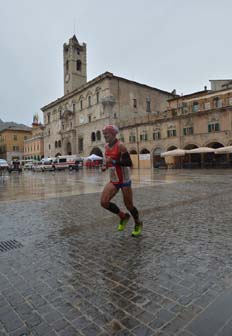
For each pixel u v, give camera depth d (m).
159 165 40.44
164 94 58.94
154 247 4.10
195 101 37.09
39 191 12.41
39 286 2.91
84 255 3.84
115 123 47.69
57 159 45.69
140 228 4.75
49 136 68.19
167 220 5.85
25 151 83.25
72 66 60.28
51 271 3.30
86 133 53.03
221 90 34.91
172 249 3.99
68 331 2.12
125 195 4.52
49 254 3.92
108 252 3.94
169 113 39.78
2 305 2.53
